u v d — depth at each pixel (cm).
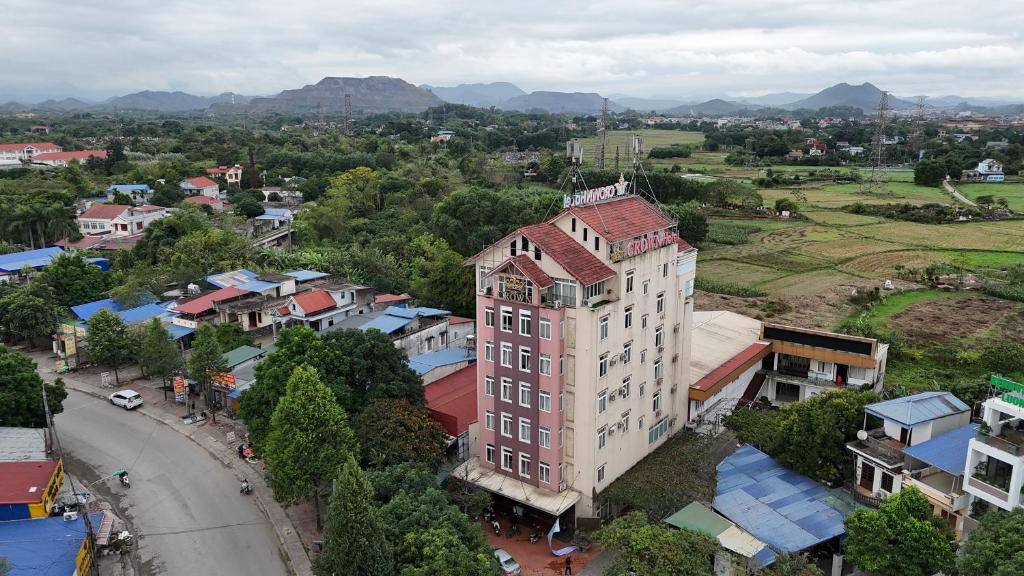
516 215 13688
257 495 5966
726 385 7169
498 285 5341
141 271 11356
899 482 4994
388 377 6012
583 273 5019
